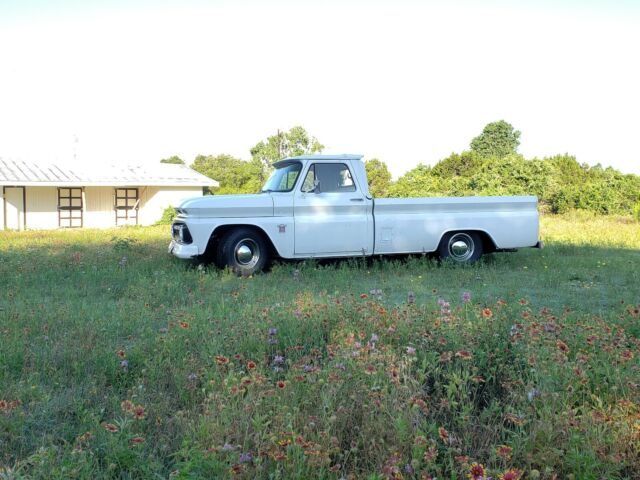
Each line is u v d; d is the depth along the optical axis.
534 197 10.45
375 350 3.88
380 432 2.95
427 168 39.81
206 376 3.82
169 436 3.21
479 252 10.31
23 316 5.63
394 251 9.86
